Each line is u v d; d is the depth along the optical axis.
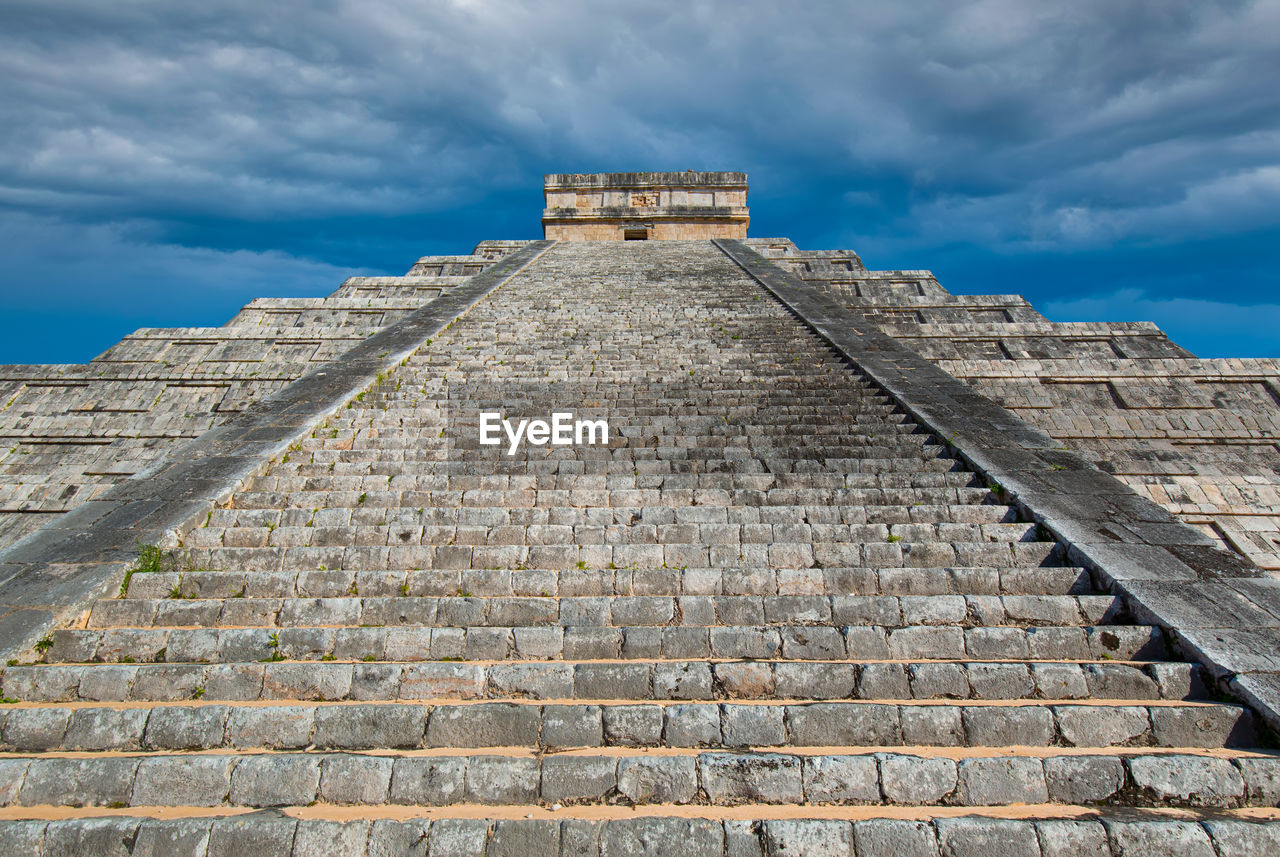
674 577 6.19
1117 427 12.24
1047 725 4.53
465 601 5.84
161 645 5.47
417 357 12.38
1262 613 5.37
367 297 19.17
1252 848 3.73
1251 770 4.14
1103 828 3.79
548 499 7.61
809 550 6.49
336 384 10.71
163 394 14.11
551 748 4.48
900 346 12.40
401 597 5.99
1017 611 5.68
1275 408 12.85
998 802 4.10
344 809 4.09
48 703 4.97
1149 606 5.48
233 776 4.23
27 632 5.46
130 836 3.88
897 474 8.04
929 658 5.30
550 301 16.16
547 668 5.03
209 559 6.54
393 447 8.98
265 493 7.66
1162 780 4.13
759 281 17.73
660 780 4.15
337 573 6.25
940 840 3.76
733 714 4.57
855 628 5.41
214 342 15.62
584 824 3.83
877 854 3.74
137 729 4.65
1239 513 10.41
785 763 4.20
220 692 5.04
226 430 9.08
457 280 20.98
